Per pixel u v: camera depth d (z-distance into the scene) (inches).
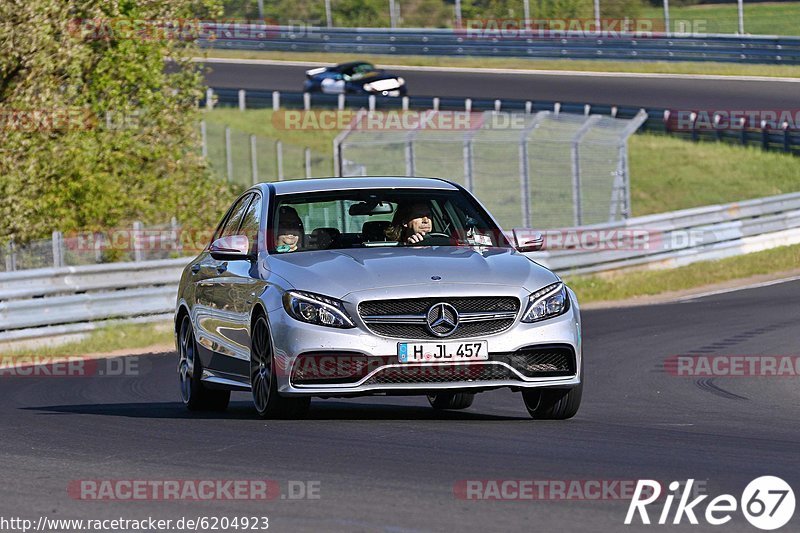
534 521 538.0
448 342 822.5
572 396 879.1
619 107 4547.2
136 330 1935.3
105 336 1875.0
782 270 2613.2
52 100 2337.6
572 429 836.6
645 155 4498.0
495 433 808.3
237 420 893.2
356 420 884.0
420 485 618.8
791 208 3036.4
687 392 1168.8
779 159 4352.9
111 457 737.0
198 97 2827.3
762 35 5442.9
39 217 2431.1
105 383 1352.1
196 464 697.6
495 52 5959.6
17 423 940.0
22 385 1352.1
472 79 5565.9
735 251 2861.7
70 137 2427.4
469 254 892.0
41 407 1105.4
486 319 833.5
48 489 639.8
